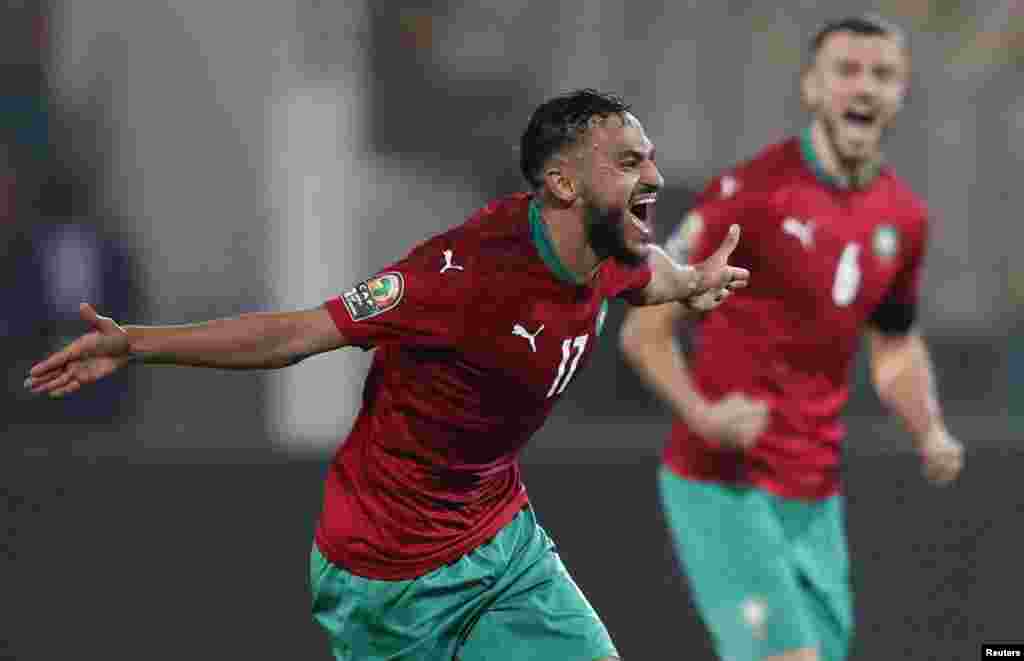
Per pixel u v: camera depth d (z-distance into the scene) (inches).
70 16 1312.7
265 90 1264.8
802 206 619.2
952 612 791.1
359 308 415.8
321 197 1269.7
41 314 1189.7
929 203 1424.7
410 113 1437.0
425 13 1427.2
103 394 1171.3
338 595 473.7
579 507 786.2
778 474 625.3
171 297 1251.8
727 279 470.6
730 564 625.3
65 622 764.0
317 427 1213.7
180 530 772.6
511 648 474.0
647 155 419.2
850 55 620.4
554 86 1455.5
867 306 638.5
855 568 786.2
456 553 466.9
